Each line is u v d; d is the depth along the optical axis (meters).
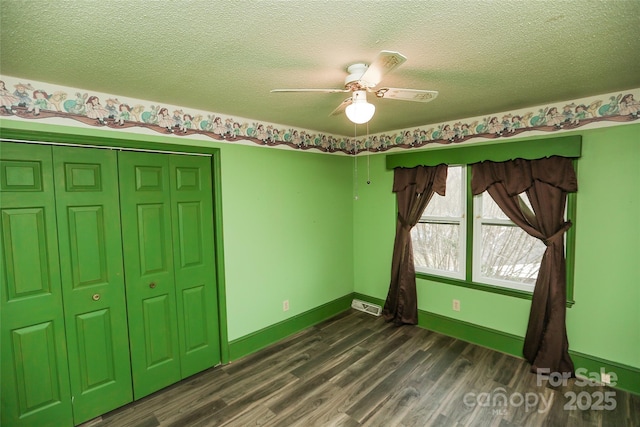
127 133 2.38
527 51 1.63
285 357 3.09
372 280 4.18
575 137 2.55
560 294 2.69
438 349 3.18
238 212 3.07
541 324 2.77
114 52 1.58
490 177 3.04
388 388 2.57
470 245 3.29
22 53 1.57
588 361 2.64
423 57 1.70
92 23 1.29
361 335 3.52
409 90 1.71
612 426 2.12
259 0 1.15
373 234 4.12
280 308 3.49
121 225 2.40
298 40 1.48
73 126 2.14
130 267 2.46
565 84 2.18
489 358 3.00
